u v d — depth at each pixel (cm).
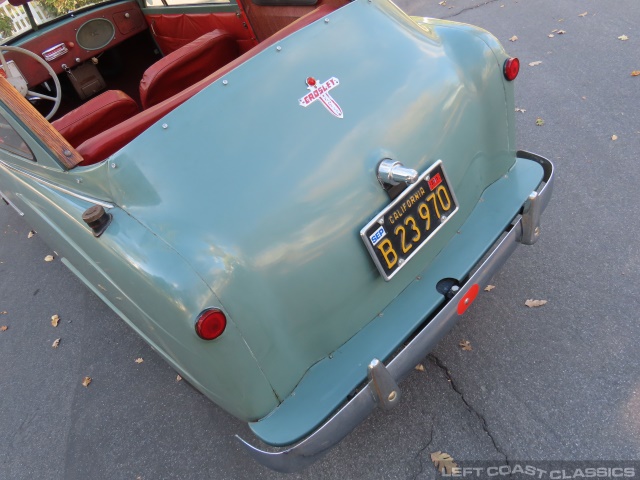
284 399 183
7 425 302
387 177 187
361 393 177
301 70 196
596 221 302
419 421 236
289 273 175
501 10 589
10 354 353
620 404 218
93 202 196
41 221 276
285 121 187
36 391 319
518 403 230
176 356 184
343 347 194
